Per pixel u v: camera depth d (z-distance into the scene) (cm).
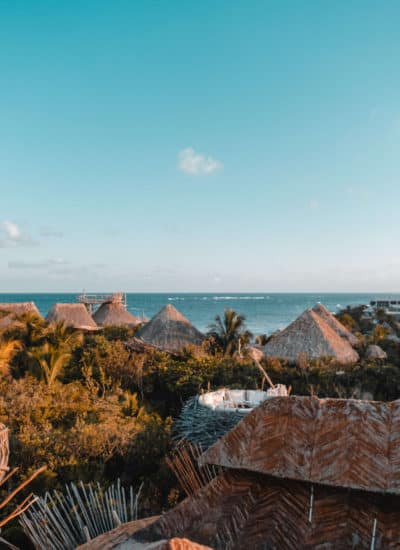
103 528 489
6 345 1981
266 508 323
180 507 345
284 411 332
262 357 2414
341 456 303
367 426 309
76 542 464
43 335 2520
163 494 995
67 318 4206
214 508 335
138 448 1102
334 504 307
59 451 1034
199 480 519
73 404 1418
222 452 338
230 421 1158
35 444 1029
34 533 463
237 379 2019
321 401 328
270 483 329
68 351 2219
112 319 4884
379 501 300
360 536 293
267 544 308
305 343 2478
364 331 6219
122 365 2106
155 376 2125
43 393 1549
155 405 1961
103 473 1028
